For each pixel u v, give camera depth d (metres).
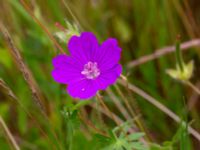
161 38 0.42
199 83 0.42
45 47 0.42
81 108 0.36
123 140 0.30
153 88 0.42
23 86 0.40
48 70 0.42
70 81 0.29
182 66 0.35
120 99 0.40
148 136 0.35
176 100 0.41
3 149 0.38
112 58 0.28
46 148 0.39
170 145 0.32
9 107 0.42
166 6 0.42
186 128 0.31
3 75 0.42
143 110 0.41
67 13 0.42
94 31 0.42
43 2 0.42
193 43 0.42
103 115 0.40
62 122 0.39
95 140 0.34
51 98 0.40
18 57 0.30
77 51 0.29
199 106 0.42
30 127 0.41
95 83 0.28
